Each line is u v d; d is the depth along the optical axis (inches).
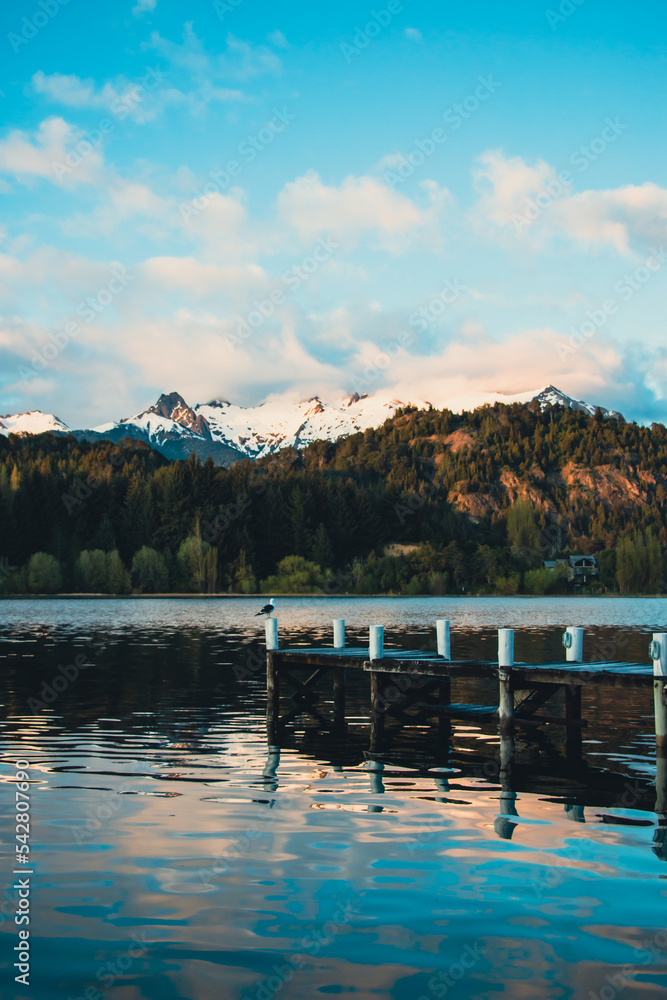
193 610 4126.5
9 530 6353.3
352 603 5580.7
